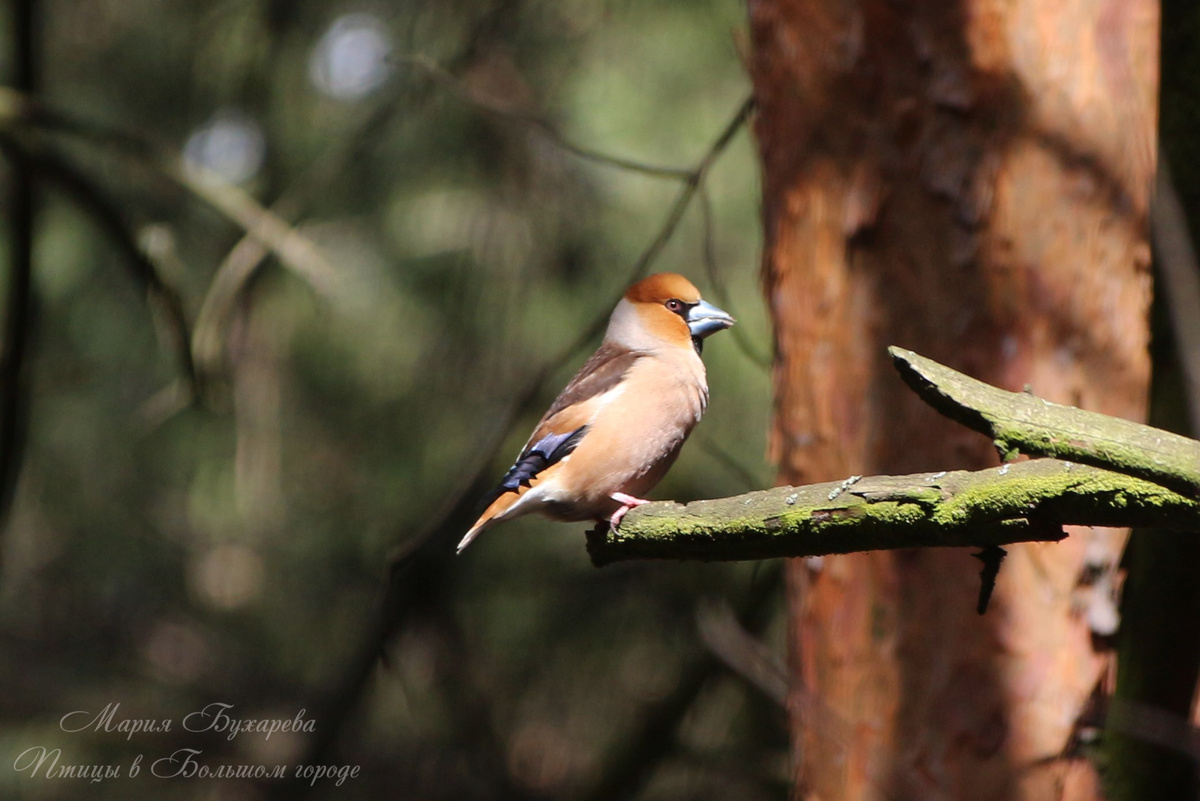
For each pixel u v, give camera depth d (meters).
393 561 9.95
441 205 13.42
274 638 16.78
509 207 13.02
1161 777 6.33
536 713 13.89
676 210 8.81
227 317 11.25
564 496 7.52
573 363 12.88
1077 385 6.39
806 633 6.83
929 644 6.45
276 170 12.92
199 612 19.45
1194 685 6.63
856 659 6.61
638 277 8.89
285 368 14.26
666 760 11.95
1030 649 6.34
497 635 13.47
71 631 20.17
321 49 12.87
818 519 4.39
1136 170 6.52
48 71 15.08
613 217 12.95
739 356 12.34
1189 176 6.85
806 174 6.77
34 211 10.94
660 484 12.34
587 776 13.27
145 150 10.30
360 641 13.98
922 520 4.11
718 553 4.91
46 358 16.14
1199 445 3.53
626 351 8.05
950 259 6.47
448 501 9.84
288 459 14.92
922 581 6.49
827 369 6.70
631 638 13.09
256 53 12.66
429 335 13.45
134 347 16.09
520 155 12.81
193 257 14.22
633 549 5.16
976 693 6.37
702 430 12.34
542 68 12.79
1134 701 6.64
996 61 6.45
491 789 13.20
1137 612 6.66
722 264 12.79
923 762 6.41
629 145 12.59
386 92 12.82
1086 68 6.46
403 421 13.50
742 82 12.78
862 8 6.59
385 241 13.48
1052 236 6.41
